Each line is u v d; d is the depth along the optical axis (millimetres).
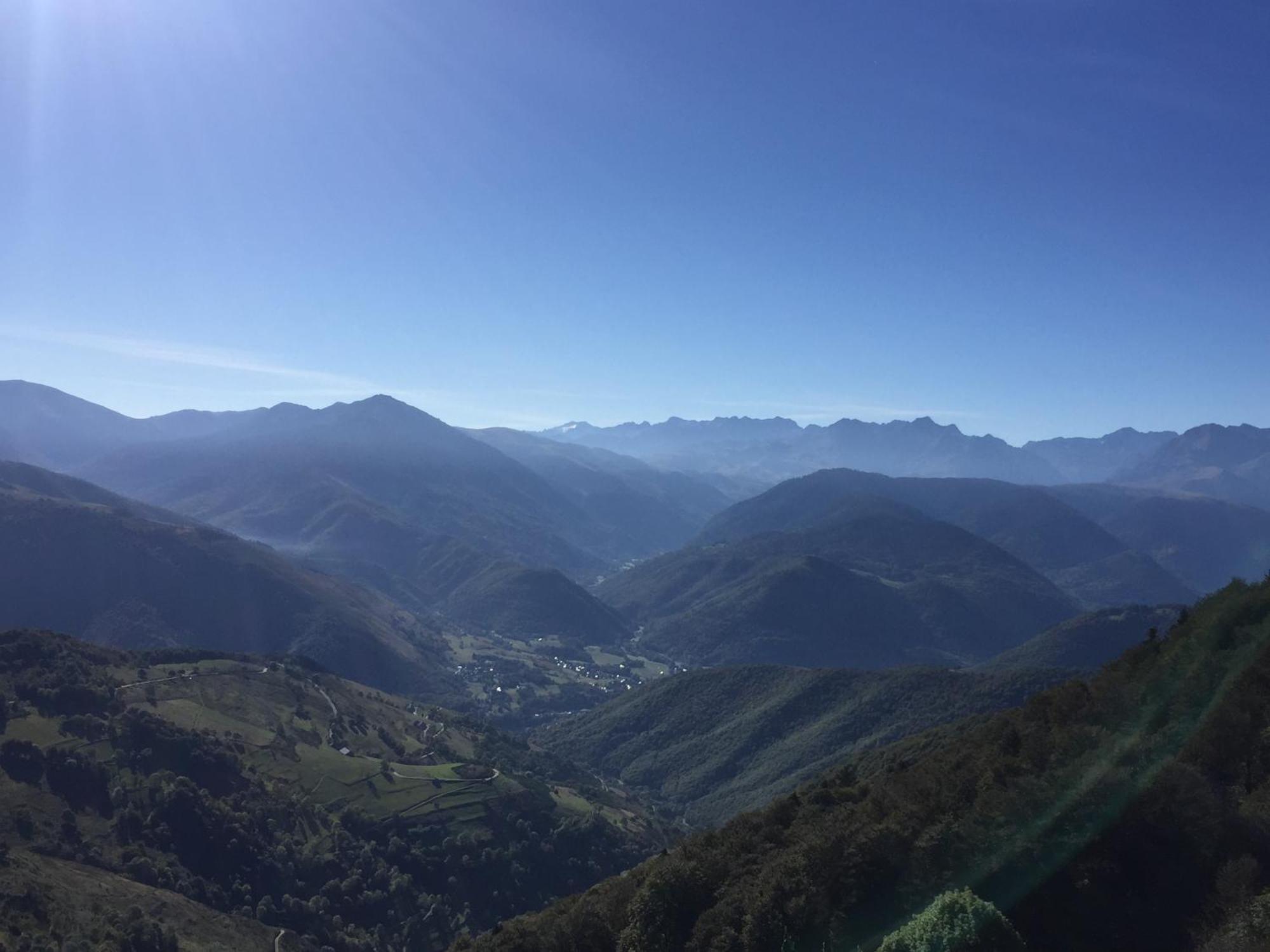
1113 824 34844
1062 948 32312
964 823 38312
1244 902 29344
